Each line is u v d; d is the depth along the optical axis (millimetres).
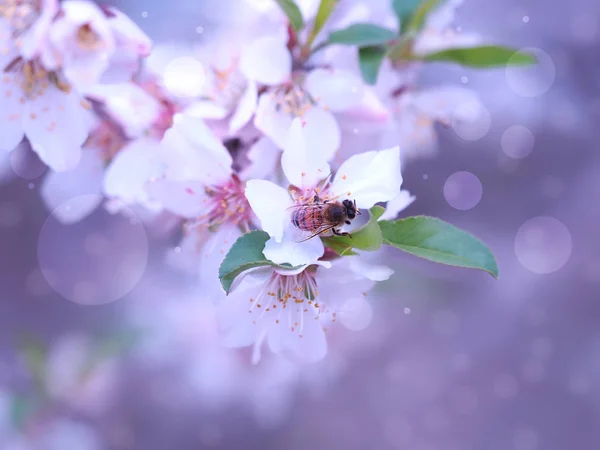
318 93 362
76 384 657
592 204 837
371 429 838
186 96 368
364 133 372
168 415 763
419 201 783
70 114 361
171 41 387
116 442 721
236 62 372
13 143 359
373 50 369
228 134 363
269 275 343
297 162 341
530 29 788
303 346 356
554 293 858
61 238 793
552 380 859
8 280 795
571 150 813
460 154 783
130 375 733
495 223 838
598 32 805
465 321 846
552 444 848
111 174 370
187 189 358
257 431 810
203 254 359
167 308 716
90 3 347
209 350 696
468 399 854
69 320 773
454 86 420
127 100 370
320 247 337
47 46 349
